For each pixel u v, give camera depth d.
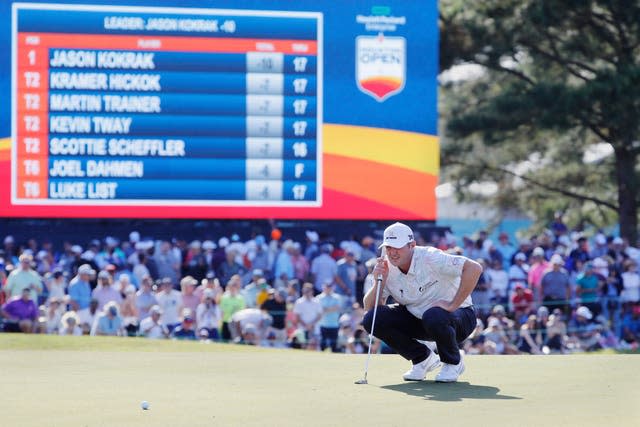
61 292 55.03
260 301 54.72
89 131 56.00
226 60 56.94
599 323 58.84
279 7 57.38
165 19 56.47
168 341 45.22
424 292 23.78
